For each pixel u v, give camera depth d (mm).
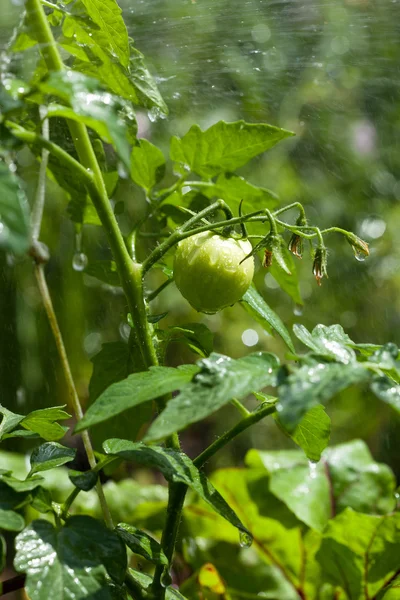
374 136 1643
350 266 1593
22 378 1343
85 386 1408
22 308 1349
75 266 778
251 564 910
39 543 486
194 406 468
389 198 1644
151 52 1197
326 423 588
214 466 1498
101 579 479
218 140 692
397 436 1481
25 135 515
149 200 713
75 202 725
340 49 1568
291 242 597
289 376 472
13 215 438
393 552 752
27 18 603
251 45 1413
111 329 1435
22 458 980
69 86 469
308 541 885
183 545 916
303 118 1596
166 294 1486
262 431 1531
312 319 1548
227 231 611
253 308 630
